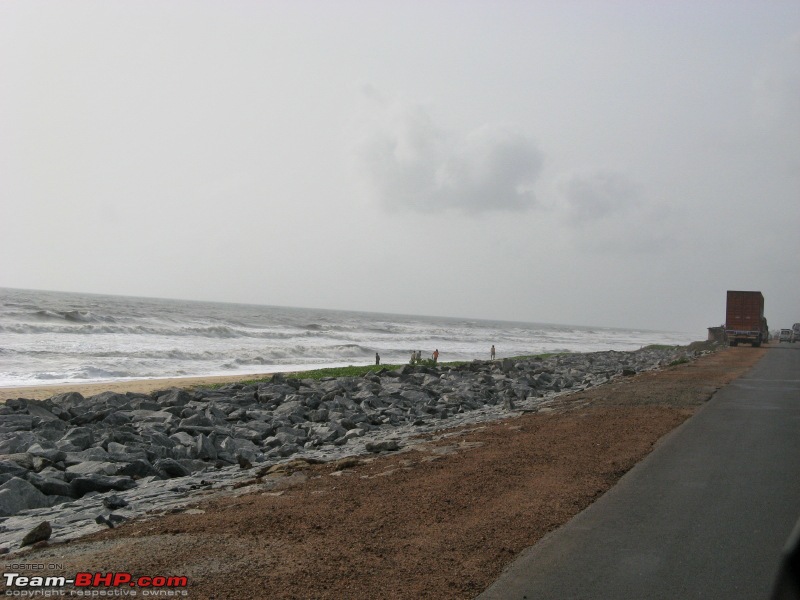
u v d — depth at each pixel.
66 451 12.46
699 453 9.95
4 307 69.00
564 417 14.78
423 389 25.06
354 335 77.25
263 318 105.94
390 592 4.67
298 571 5.06
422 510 6.86
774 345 64.56
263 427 16.22
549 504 7.05
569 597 4.61
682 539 5.88
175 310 106.06
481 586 4.80
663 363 38.16
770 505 7.02
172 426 15.77
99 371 31.97
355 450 12.72
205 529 6.23
